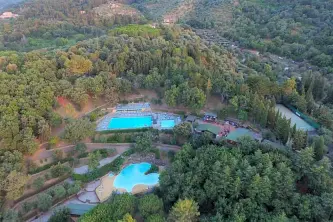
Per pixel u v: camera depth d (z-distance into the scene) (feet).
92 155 350.64
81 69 450.71
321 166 278.46
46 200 298.76
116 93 445.37
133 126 413.18
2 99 361.51
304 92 443.73
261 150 319.27
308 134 368.27
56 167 332.39
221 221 258.37
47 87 395.75
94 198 325.01
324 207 258.16
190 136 376.07
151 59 481.87
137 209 284.82
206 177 299.99
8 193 291.99
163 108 445.78
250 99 398.21
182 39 602.85
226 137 365.61
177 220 256.93
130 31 606.55
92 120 414.41
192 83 429.79
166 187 307.99
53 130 385.70
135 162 370.94
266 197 275.18
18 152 321.93
